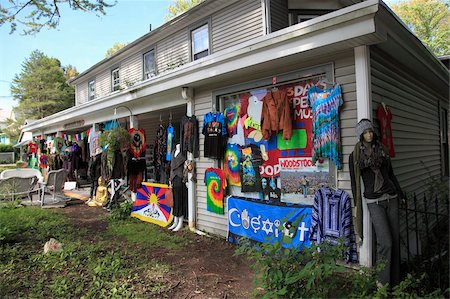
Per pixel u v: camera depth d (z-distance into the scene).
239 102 5.25
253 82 4.85
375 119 3.89
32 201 9.40
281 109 4.32
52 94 34.16
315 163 4.16
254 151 4.97
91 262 4.30
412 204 5.09
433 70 5.80
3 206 7.94
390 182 3.30
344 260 3.72
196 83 5.65
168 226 6.34
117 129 7.38
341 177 3.84
